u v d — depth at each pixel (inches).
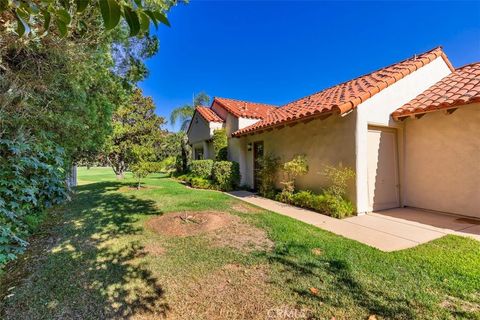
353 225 247.6
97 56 183.8
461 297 121.0
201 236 214.4
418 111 282.4
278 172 431.8
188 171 805.9
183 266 157.8
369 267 153.1
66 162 231.6
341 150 307.7
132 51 306.5
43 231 229.8
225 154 616.4
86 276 145.6
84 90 215.6
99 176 955.3
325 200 298.4
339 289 130.0
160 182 687.7
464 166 270.5
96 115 259.1
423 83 339.9
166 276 145.5
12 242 166.9
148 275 146.6
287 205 349.4
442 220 261.7
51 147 178.4
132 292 129.2
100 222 260.4
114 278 143.2
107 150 539.2
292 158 396.8
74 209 322.7
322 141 337.7
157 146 666.2
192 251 181.5
